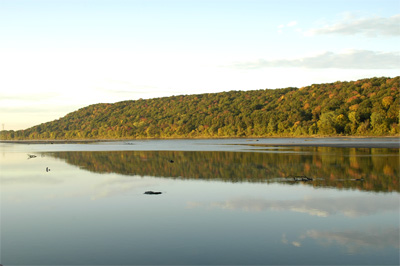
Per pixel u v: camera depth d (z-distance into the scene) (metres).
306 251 14.97
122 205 23.11
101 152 77.25
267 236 16.78
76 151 84.00
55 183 32.31
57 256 14.86
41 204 23.81
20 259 14.62
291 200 23.64
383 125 126.88
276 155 57.31
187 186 29.56
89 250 15.44
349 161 45.56
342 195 24.84
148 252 15.09
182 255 14.73
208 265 13.79
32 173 39.94
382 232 17.06
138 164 48.25
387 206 21.64
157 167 44.00
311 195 25.02
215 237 16.73
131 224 18.95
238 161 48.81
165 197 25.25
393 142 93.25
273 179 32.38
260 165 43.22
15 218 20.52
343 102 154.75
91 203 23.83
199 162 48.91
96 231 17.92
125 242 16.30
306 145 88.12
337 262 13.90
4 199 25.42
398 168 37.81
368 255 14.50
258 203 23.00
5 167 46.91
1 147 119.44
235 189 27.78
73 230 18.16
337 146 79.94
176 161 51.31
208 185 29.88
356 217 19.48
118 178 35.00
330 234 16.92
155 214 20.80
